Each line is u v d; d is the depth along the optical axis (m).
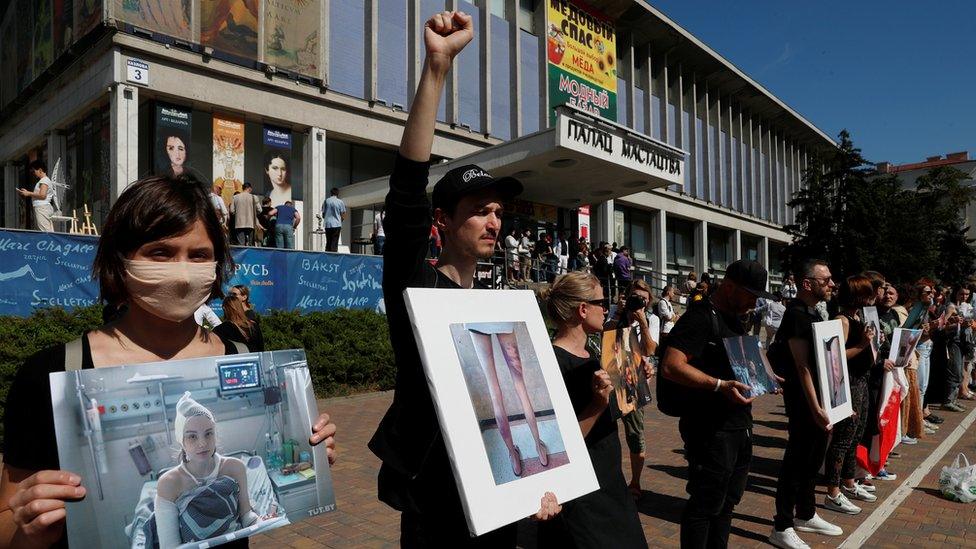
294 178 18.61
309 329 10.12
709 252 37.09
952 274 29.92
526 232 20.39
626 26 30.19
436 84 1.85
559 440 1.91
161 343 1.55
